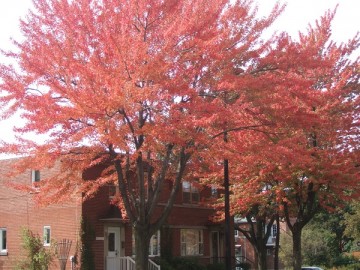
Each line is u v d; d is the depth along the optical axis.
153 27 13.92
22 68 13.92
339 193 21.39
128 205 15.88
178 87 12.80
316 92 16.25
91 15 13.58
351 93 21.23
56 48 13.92
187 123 12.77
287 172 19.72
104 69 12.69
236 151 14.80
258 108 14.23
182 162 16.12
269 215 31.50
